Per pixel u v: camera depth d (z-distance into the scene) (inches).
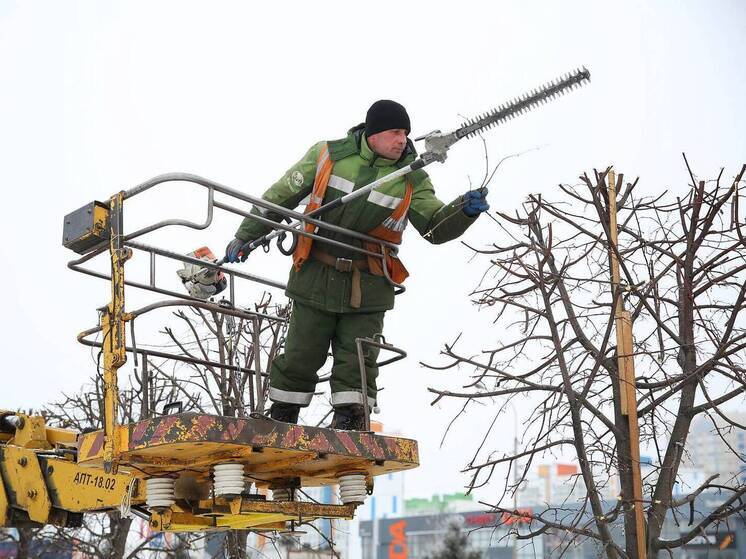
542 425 246.2
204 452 184.5
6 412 288.8
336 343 219.9
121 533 397.7
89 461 195.0
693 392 240.4
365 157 216.1
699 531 227.8
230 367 231.1
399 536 2183.8
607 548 225.3
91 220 196.4
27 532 415.5
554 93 192.7
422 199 224.4
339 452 193.2
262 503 194.5
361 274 217.0
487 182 214.4
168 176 189.9
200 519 204.1
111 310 191.5
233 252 216.2
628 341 238.1
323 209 209.6
